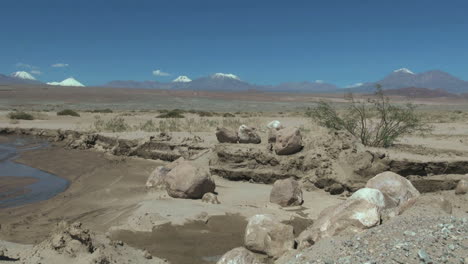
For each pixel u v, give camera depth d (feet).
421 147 46.29
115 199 34.71
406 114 48.14
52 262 17.92
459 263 14.29
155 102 300.40
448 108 244.83
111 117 107.55
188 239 24.57
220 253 22.76
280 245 22.15
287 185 32.60
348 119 50.62
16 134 82.38
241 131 48.11
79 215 30.19
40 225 27.89
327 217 22.75
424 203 23.70
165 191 36.35
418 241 16.67
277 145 41.57
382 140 46.73
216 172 43.57
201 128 74.13
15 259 18.48
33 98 311.68
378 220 21.58
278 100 471.62
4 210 31.60
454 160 37.09
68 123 93.25
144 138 58.39
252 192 36.83
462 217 20.90
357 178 36.01
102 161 53.11
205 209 29.99
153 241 24.13
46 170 47.62
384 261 15.20
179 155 51.72
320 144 41.09
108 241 20.89
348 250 17.54
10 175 44.62
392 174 30.94
